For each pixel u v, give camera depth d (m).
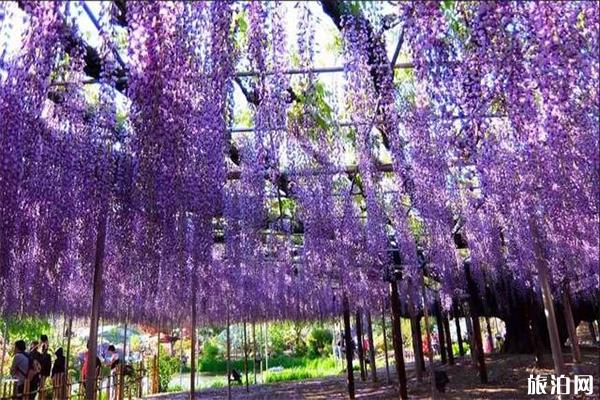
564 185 4.58
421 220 7.40
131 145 4.03
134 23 2.94
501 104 3.12
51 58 3.18
